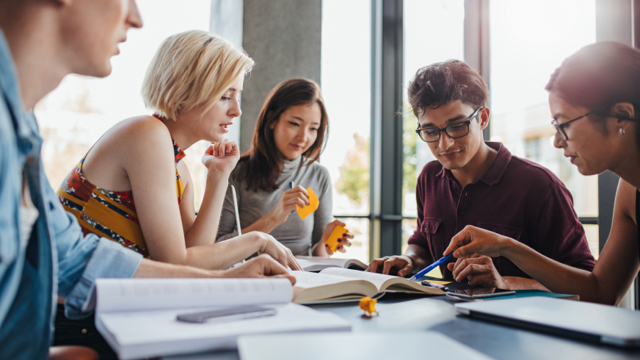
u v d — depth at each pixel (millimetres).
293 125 1820
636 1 1413
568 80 873
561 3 1875
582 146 874
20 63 456
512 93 2131
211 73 1020
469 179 1385
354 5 2912
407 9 2871
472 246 952
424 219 1544
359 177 2947
